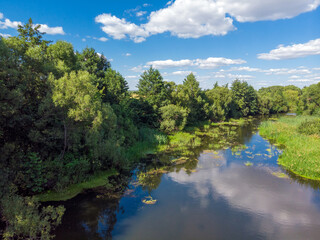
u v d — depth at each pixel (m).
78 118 13.27
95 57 33.25
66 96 13.05
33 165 12.55
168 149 25.88
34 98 14.16
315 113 57.06
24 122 12.69
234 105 65.62
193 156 23.17
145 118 32.53
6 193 9.84
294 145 23.75
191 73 51.00
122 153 18.94
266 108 77.31
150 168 19.19
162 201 13.17
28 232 8.72
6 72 11.19
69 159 15.26
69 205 12.16
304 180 16.69
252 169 19.11
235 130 41.91
